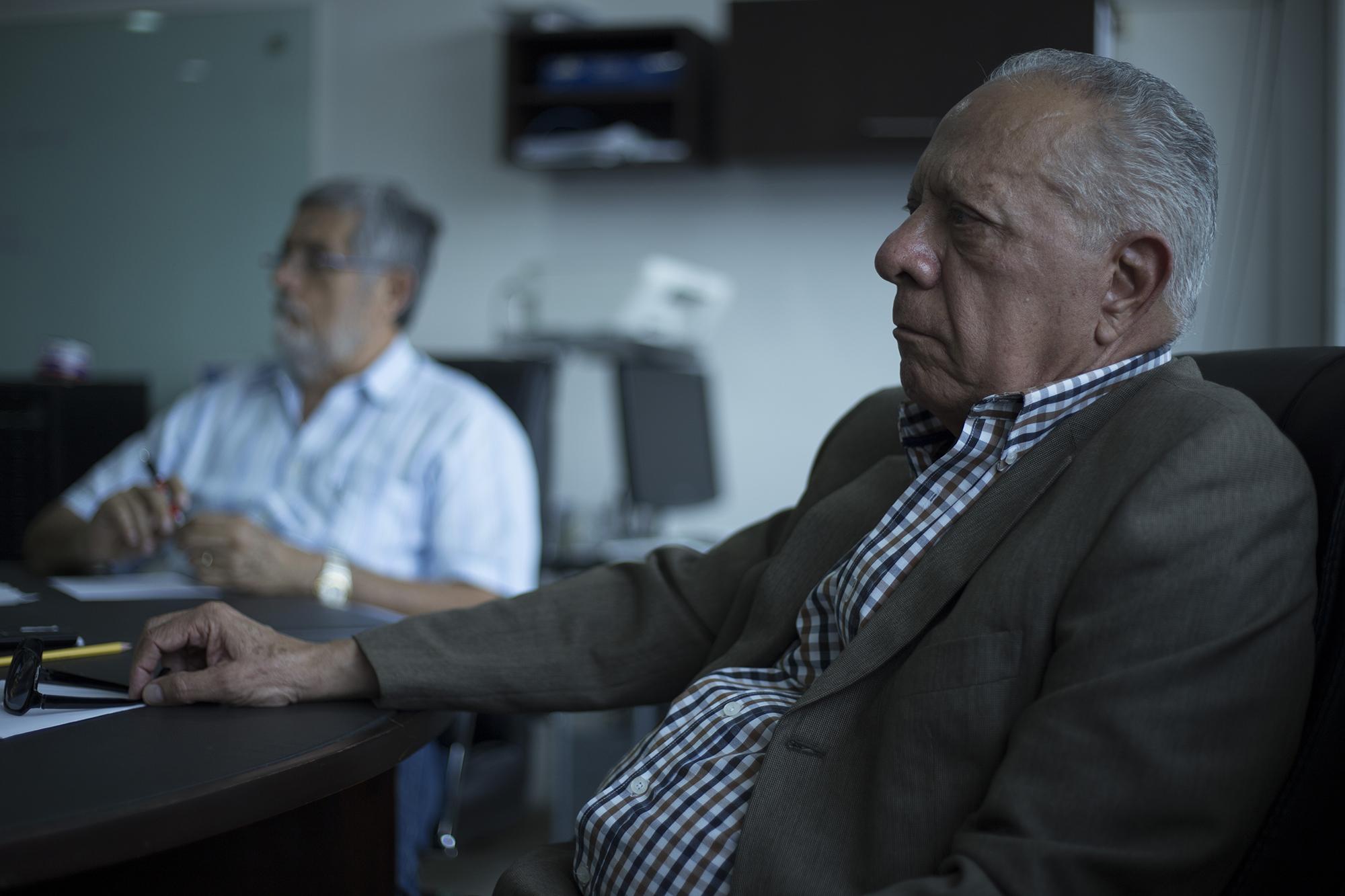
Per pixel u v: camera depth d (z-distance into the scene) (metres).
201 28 4.35
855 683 0.90
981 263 0.92
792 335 3.82
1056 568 0.82
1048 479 0.89
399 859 1.72
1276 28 3.30
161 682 1.03
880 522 1.00
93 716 0.98
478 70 4.09
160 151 4.41
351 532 2.10
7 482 3.20
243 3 4.31
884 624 0.90
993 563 0.86
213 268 4.37
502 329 3.85
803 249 3.80
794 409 3.82
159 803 0.73
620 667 1.17
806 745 0.89
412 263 2.26
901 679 0.86
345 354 2.18
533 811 3.34
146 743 0.89
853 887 0.82
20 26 4.51
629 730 2.70
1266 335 3.31
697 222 3.90
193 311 4.39
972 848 0.74
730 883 0.84
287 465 2.17
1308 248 3.27
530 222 4.04
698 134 3.66
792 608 1.08
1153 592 0.76
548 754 3.45
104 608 1.49
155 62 4.40
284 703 1.06
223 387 2.33
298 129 4.27
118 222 4.45
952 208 0.94
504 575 2.11
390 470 2.13
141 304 4.44
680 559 1.25
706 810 0.90
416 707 1.08
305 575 1.75
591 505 3.94
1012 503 0.89
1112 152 0.90
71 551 1.90
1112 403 0.90
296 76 4.27
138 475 2.27
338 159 4.23
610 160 3.71
